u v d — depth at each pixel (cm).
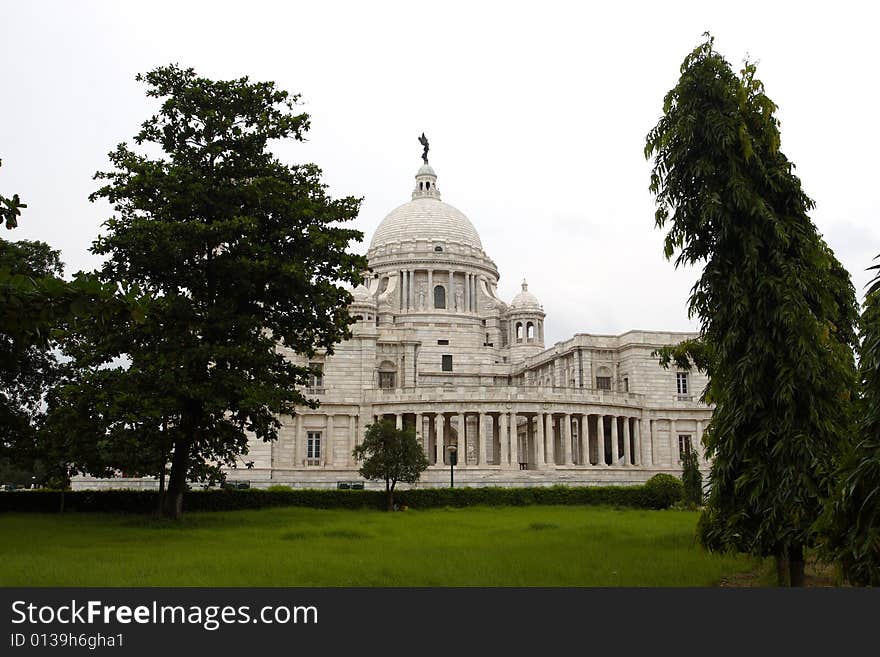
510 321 14712
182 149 4841
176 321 4503
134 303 1505
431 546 3391
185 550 3231
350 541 3647
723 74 2711
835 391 2466
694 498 6769
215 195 4688
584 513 6084
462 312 14012
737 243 2625
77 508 5925
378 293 14200
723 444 2591
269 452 9069
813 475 2381
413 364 11475
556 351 11469
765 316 2525
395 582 2359
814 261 2603
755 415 2536
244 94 4831
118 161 4734
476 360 13488
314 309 4972
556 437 10700
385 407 9644
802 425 2458
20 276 1402
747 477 2466
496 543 3553
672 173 2698
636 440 9919
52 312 1430
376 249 14788
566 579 2453
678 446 10238
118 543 3575
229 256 4575
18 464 6225
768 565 2873
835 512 1816
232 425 5156
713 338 2689
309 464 9619
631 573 2605
